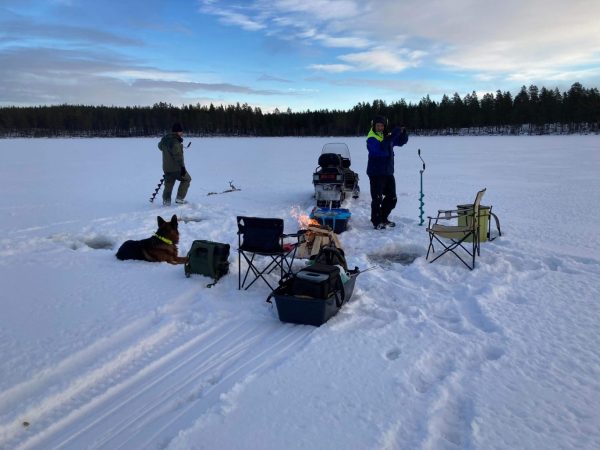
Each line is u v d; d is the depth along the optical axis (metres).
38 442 2.71
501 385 3.17
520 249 6.62
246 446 2.59
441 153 30.86
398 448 2.59
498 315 4.34
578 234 7.65
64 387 3.14
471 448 2.56
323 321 4.17
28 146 43.62
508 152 30.42
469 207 6.70
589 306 4.52
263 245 4.94
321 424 2.78
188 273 5.47
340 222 7.73
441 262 6.07
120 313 4.39
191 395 3.17
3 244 7.00
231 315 4.44
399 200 11.64
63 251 6.70
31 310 4.46
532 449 2.54
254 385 3.21
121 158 27.86
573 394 3.06
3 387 3.12
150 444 2.67
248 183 15.41
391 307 4.65
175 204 10.84
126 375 3.40
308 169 20.70
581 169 18.94
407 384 3.19
